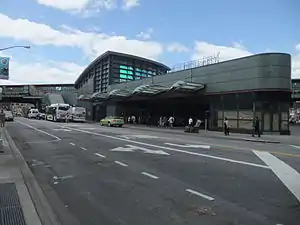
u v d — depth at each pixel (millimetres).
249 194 6570
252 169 9375
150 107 53281
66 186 7328
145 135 23750
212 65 32406
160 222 4914
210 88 32500
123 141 18250
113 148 14695
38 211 5160
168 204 5879
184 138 21516
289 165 10102
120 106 57312
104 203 5969
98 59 65062
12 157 10961
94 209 5602
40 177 8328
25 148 14680
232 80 29891
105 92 55594
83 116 54531
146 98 43938
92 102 67438
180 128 38062
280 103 27469
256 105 27594
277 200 6121
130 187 7211
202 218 5094
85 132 25953
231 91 29922
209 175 8508
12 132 25109
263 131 27297
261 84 26969
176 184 7473
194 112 45812
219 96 31562
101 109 64875
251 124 27969
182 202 6004
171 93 35969
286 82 26891
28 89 97188
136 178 8156
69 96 86375
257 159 11406
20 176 7773
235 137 23828
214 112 32344
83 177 8312
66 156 12109
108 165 10102
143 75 66500
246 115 28531
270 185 7355
